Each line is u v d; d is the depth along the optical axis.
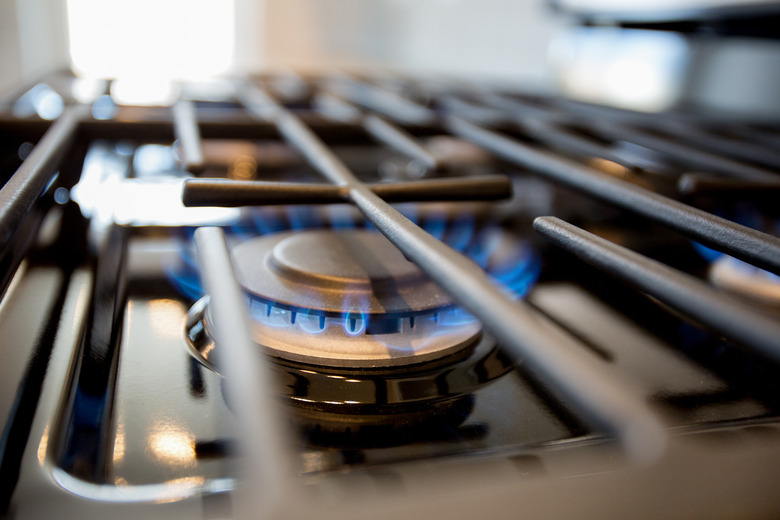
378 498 0.18
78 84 0.74
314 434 0.23
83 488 0.18
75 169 0.50
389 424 0.24
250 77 0.95
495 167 0.68
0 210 0.24
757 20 0.74
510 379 0.27
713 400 0.27
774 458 0.20
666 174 0.55
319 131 0.57
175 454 0.21
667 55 0.87
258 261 0.32
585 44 0.97
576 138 0.56
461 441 0.23
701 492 0.20
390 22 1.61
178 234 0.45
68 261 0.36
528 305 0.38
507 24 1.24
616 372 0.29
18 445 0.20
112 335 0.30
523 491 0.19
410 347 0.28
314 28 1.62
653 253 0.47
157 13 1.57
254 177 0.63
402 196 0.33
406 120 0.61
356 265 0.31
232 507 0.17
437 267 0.19
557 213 0.57
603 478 0.19
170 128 0.53
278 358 0.27
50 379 0.24
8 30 1.18
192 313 0.32
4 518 0.17
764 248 0.23
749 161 0.53
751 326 0.16
